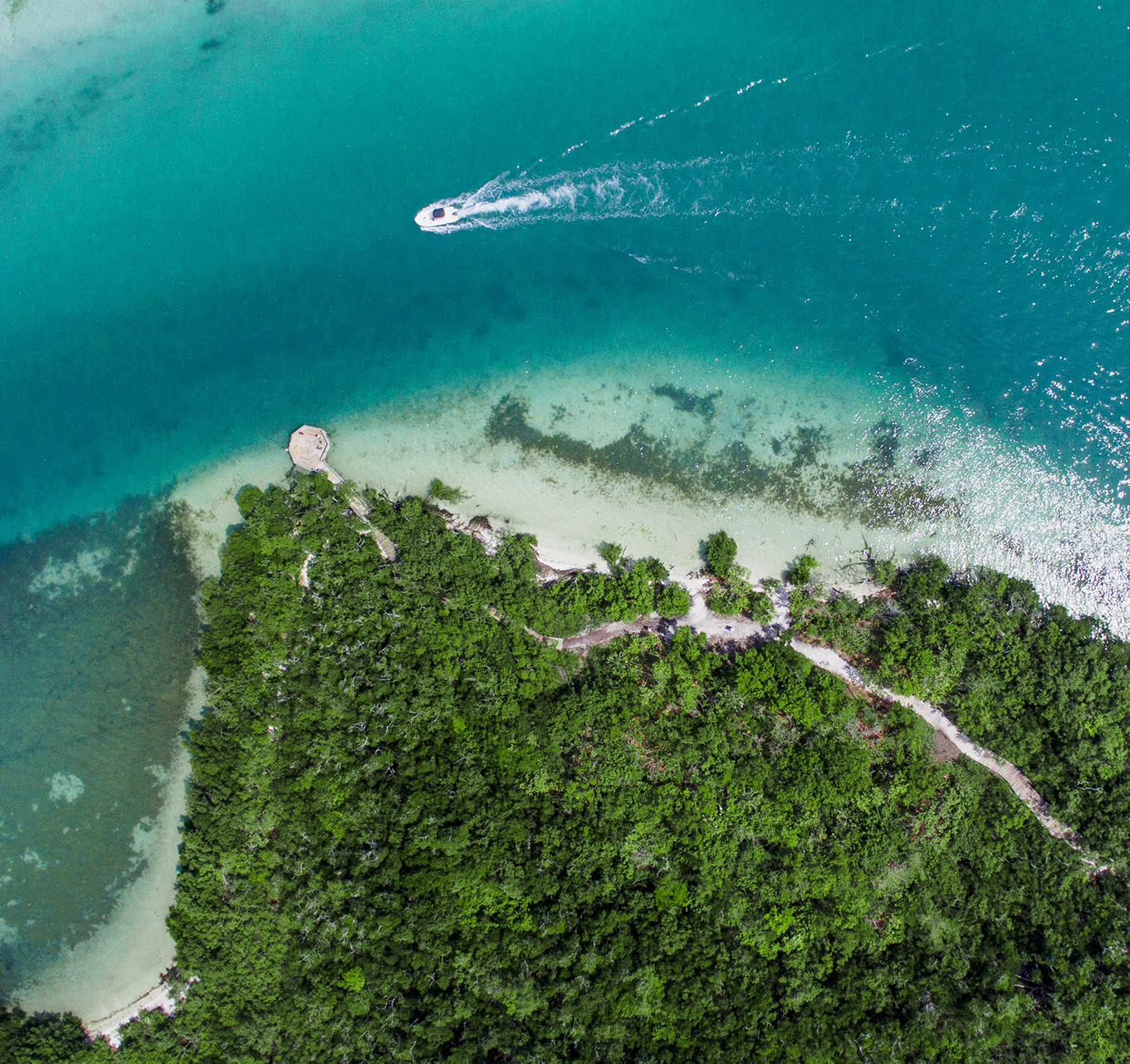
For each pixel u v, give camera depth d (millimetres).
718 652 60000
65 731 60750
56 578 62500
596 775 55625
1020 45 62812
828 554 62250
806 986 53469
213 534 62312
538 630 59312
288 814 56156
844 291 63500
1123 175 62219
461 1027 53000
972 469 62781
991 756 59062
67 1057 55750
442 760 56000
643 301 63625
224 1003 54656
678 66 63594
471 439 63156
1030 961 55219
